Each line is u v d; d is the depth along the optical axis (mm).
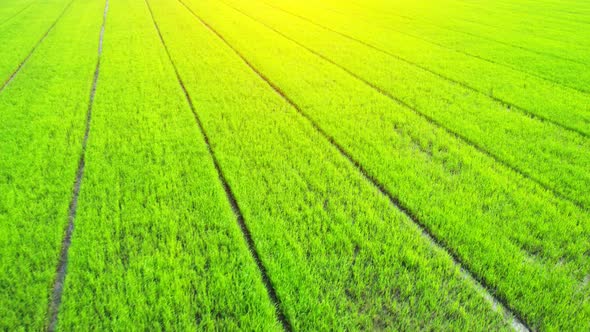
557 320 3104
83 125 6922
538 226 4176
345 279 3555
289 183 5062
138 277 3521
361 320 3135
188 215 4410
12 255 3779
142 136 6449
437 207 4535
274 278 3541
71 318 3117
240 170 5422
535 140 6340
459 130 6672
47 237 4047
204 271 3631
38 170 5336
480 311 3238
